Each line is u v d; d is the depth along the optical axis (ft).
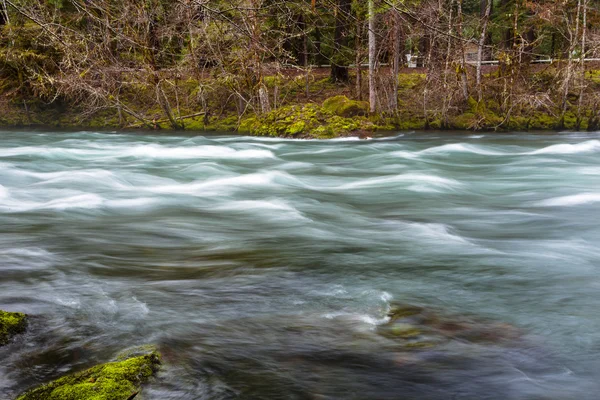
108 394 12.51
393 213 33.73
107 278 20.79
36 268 21.79
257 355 14.94
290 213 32.96
